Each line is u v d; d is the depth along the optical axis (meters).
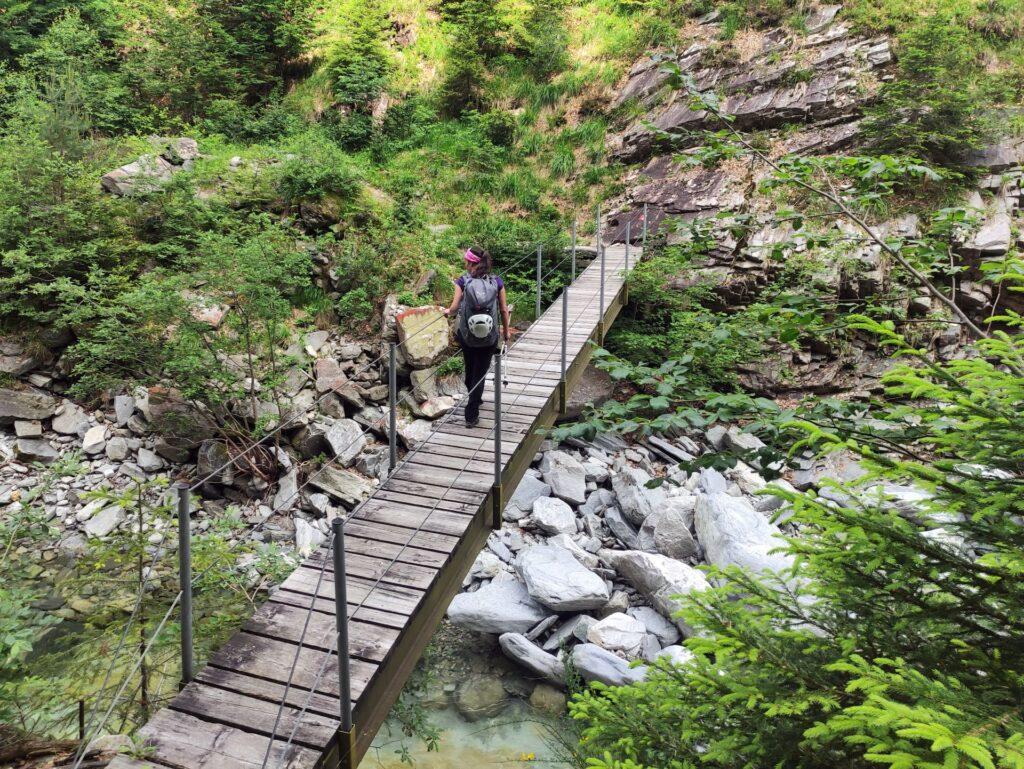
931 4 13.96
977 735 1.26
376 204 11.82
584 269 11.83
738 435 9.65
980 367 1.60
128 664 3.54
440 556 3.98
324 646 3.22
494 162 15.01
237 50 16.42
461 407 6.25
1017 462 1.66
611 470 9.28
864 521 1.76
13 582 3.49
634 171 14.70
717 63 15.16
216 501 8.49
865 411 2.35
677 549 7.64
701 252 3.65
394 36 18.83
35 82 13.97
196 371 8.30
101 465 8.73
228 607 4.39
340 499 8.46
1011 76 12.62
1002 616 1.79
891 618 2.10
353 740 2.84
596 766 2.27
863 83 13.05
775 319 2.76
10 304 9.30
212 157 11.83
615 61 16.97
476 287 5.58
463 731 5.48
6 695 2.74
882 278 10.09
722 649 2.16
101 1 16.75
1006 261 1.90
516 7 18.08
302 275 10.45
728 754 2.13
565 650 6.47
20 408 9.07
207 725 2.76
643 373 2.79
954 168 11.09
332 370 9.62
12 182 9.66
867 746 1.88
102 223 10.08
